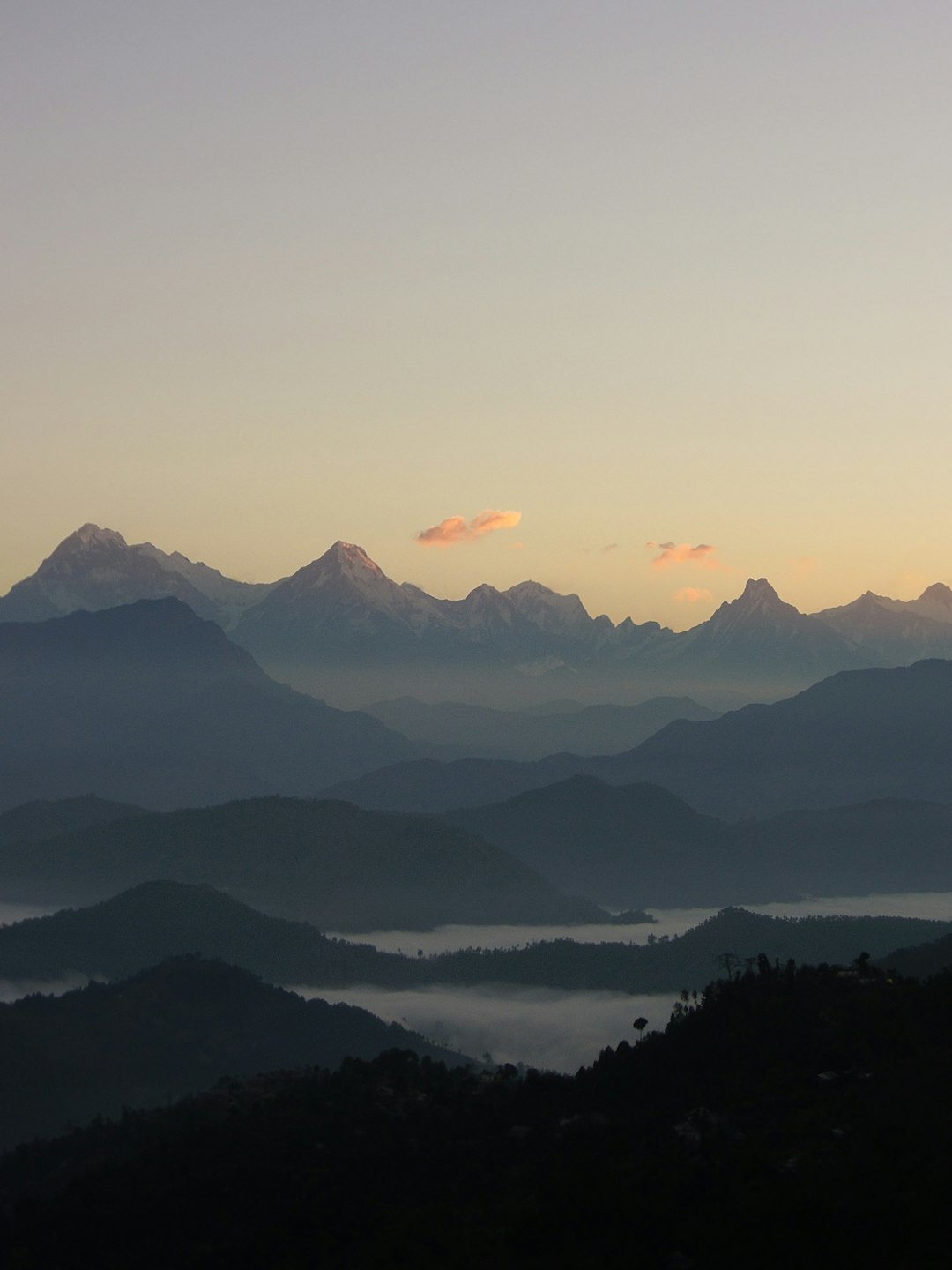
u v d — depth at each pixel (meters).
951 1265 163.75
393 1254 184.88
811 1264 167.50
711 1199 182.50
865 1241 169.75
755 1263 169.25
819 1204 175.75
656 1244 175.25
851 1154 186.38
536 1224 182.75
